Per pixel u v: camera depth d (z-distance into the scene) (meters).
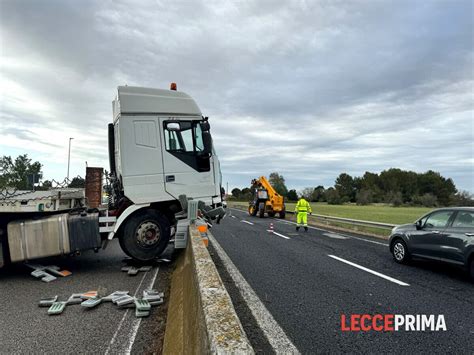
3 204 6.62
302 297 5.36
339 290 5.79
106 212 7.54
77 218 7.11
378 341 3.77
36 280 6.49
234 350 1.41
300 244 11.38
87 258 8.68
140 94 7.98
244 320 4.33
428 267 7.96
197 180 8.22
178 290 4.94
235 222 21.39
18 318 4.43
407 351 3.54
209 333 1.61
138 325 4.18
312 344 3.66
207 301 2.07
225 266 7.58
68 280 6.41
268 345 3.61
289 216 28.52
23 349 3.53
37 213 7.18
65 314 4.58
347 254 9.51
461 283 6.41
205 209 8.18
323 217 20.73
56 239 6.91
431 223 7.86
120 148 7.69
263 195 26.98
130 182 7.66
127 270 7.10
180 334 3.24
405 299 5.33
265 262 8.15
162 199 7.89
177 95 8.31
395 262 8.48
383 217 28.22
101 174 9.94
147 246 7.64
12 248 6.70
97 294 5.28
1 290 5.80
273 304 4.99
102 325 4.18
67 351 3.49
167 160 7.99
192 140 8.27
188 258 5.02
